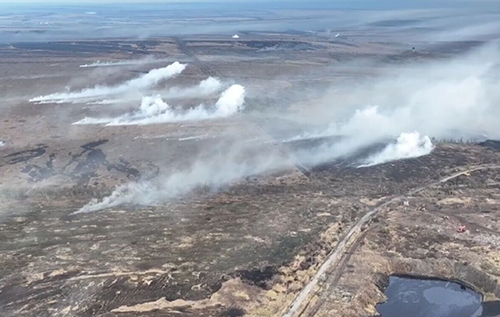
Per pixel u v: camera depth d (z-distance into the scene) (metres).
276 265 107.31
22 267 105.25
